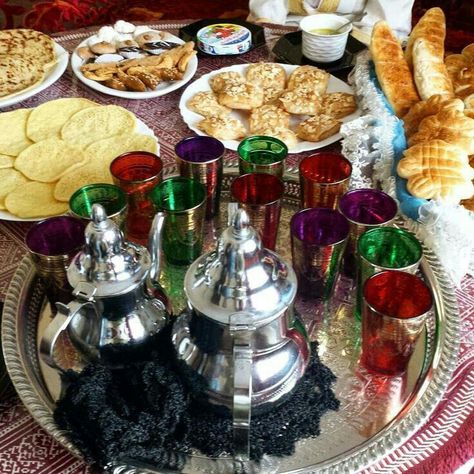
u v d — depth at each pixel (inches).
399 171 33.5
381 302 23.7
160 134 40.0
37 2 79.5
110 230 20.6
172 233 27.7
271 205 26.8
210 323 19.3
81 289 20.2
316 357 23.4
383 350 23.1
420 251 24.5
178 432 20.8
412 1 67.7
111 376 21.6
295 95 42.3
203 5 90.1
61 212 32.0
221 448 20.5
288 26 52.7
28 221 32.0
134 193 28.5
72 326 22.6
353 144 35.1
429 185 31.9
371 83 41.3
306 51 46.9
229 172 35.4
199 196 27.6
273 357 20.3
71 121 39.3
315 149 38.2
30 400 22.0
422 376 23.9
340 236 26.0
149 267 21.8
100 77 44.3
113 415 20.0
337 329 26.4
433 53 41.5
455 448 21.6
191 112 41.3
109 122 39.2
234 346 18.3
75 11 79.9
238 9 89.8
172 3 90.1
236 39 48.4
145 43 48.2
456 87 41.8
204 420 20.8
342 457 20.7
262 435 20.9
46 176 34.8
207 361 20.1
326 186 28.4
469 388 23.8
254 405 20.6
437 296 26.9
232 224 19.0
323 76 44.3
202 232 28.6
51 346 19.6
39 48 47.4
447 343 24.6
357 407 22.9
